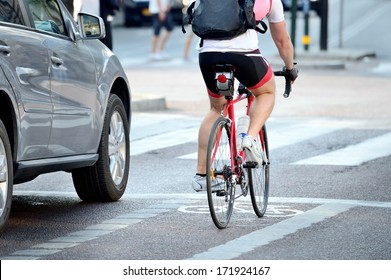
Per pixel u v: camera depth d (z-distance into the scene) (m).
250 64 16.25
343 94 40.06
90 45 18.55
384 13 87.38
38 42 16.30
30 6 16.75
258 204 17.45
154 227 16.55
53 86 16.56
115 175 19.03
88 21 18.20
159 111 34.78
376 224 16.72
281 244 15.19
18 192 20.28
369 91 41.28
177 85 43.69
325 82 44.84
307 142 27.14
